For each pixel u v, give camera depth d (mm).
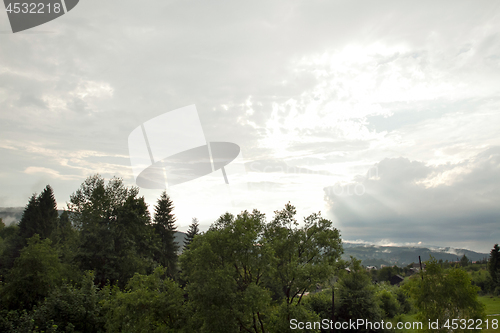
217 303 16719
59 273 30266
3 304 24812
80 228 40531
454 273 17969
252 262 17016
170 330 19859
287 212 21219
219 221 18000
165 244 49875
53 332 18375
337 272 20734
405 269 129750
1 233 76000
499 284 66625
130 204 42625
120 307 20109
